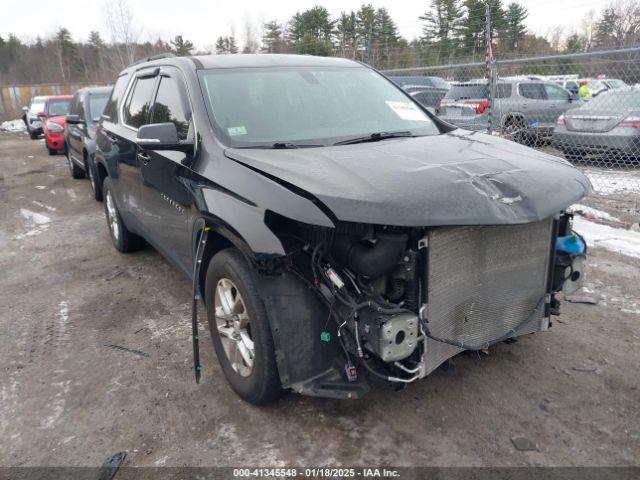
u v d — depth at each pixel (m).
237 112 3.51
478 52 15.79
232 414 3.02
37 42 65.94
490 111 8.56
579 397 3.09
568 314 4.14
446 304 2.67
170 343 3.88
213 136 3.32
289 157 2.98
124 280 5.18
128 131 4.81
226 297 3.08
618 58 9.25
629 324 3.96
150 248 6.16
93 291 4.93
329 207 2.44
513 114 11.94
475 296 2.79
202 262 3.39
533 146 12.28
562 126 10.27
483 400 3.07
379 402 3.07
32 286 5.14
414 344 2.52
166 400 3.18
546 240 3.00
